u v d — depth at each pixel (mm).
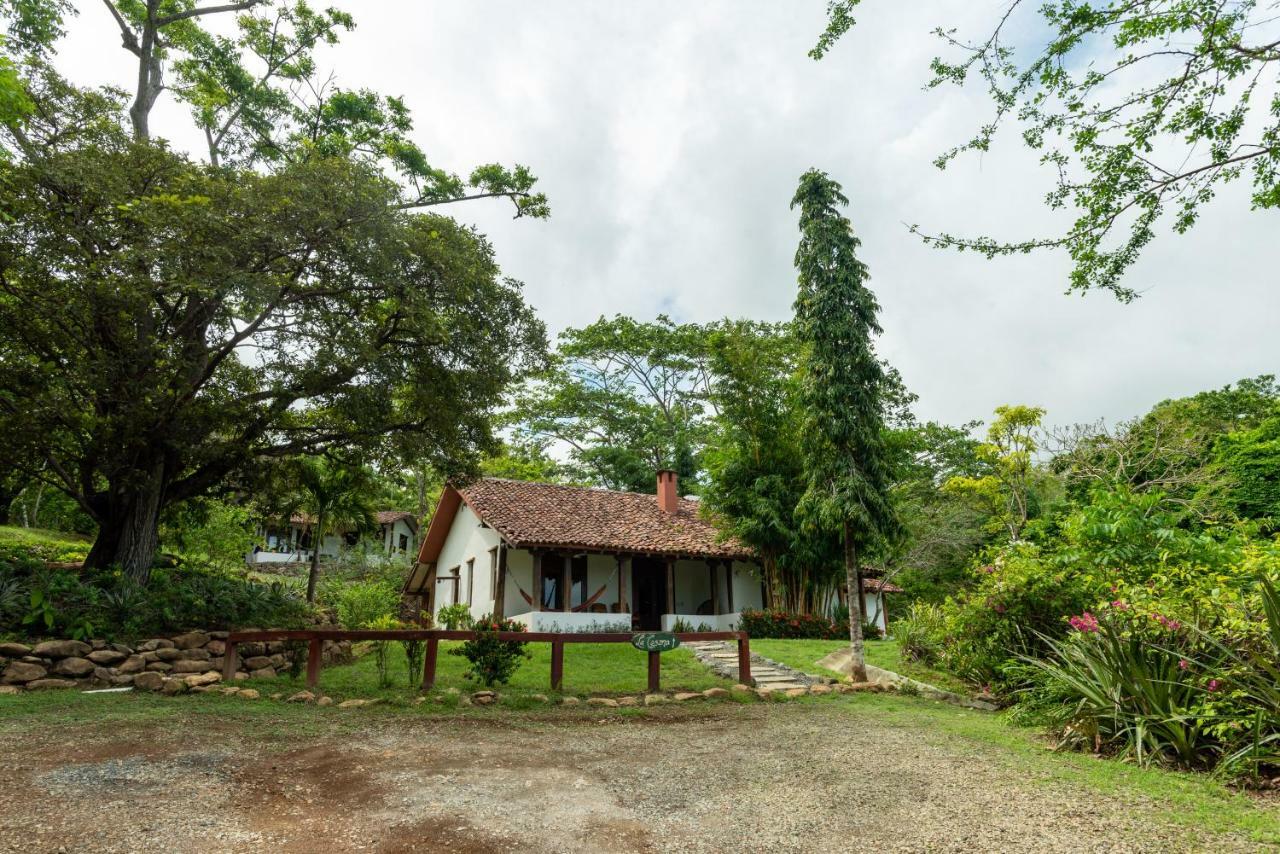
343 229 12164
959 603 12141
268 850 4098
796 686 11586
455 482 15711
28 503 27406
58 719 7094
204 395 12766
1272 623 6129
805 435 13203
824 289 12992
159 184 12289
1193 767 6172
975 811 5035
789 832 4637
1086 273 7328
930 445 32531
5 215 8648
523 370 15664
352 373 12711
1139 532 9930
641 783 5785
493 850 4230
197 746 6309
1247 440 22328
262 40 18484
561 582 21000
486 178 18500
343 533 31578
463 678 11000
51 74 12141
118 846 4031
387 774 5715
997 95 7227
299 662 10500
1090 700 7109
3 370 10883
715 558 20703
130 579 11688
